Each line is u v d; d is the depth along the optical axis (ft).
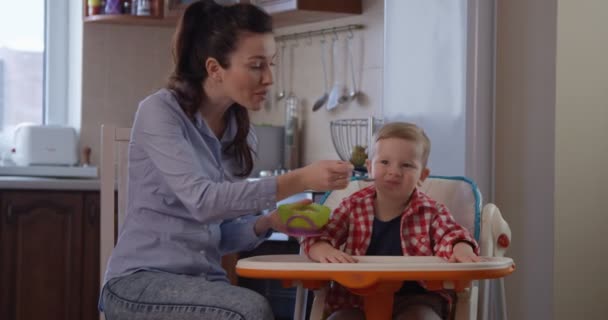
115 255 6.32
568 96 9.45
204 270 6.43
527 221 9.53
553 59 9.34
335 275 5.28
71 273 12.71
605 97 9.85
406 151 6.48
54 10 14.83
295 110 13.37
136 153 6.34
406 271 5.24
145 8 13.64
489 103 9.62
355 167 11.34
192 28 6.53
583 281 9.70
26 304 12.57
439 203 7.07
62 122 14.90
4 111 14.71
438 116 9.93
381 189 6.57
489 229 6.83
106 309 6.13
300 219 6.22
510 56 9.66
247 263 5.52
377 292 5.60
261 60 6.38
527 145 9.53
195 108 6.42
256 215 7.18
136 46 14.47
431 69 10.03
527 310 9.52
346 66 12.65
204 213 5.93
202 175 6.06
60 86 14.89
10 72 14.75
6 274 12.48
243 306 5.53
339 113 12.75
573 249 9.57
